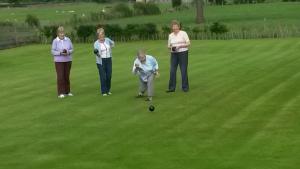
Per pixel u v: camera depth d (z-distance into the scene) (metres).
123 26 45.97
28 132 13.83
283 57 27.33
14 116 15.80
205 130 13.22
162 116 14.88
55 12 87.12
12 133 13.80
